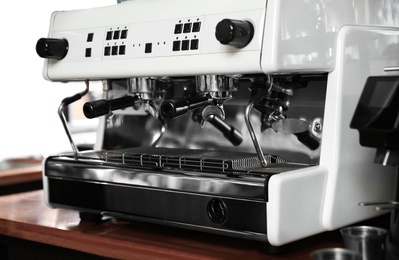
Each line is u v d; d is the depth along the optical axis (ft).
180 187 3.64
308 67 3.37
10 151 10.32
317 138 3.82
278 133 4.01
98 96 10.71
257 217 3.31
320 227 3.50
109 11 4.22
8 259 4.66
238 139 4.21
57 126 10.75
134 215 3.91
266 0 3.32
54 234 4.08
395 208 3.05
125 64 3.99
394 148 3.01
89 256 4.06
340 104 3.49
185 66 3.67
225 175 3.46
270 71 3.28
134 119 4.83
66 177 4.27
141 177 3.83
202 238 3.79
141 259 3.64
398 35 3.95
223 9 3.54
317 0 3.43
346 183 3.54
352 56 3.55
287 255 3.39
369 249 3.09
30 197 5.31
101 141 4.97
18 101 10.40
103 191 4.07
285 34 3.27
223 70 3.49
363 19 3.74
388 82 3.03
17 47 10.32
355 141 3.59
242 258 3.34
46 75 4.51
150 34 3.88
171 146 4.62
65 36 4.43
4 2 10.08
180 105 3.72
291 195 3.27
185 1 3.77
